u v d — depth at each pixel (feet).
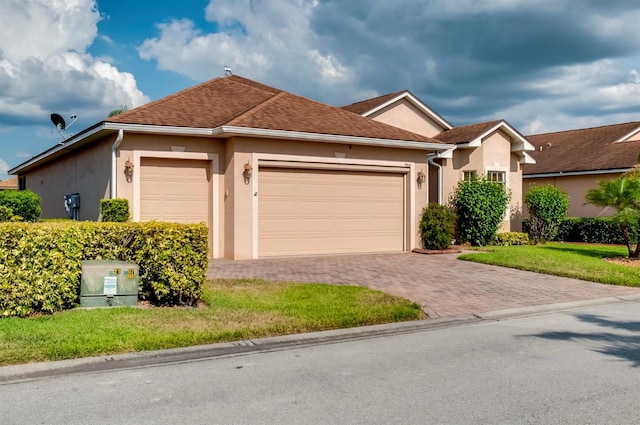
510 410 14.39
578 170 77.15
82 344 19.47
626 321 26.30
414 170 54.80
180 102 49.80
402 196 54.70
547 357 19.76
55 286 24.29
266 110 49.49
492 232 59.67
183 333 21.39
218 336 21.39
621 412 14.25
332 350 20.81
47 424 13.37
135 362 18.92
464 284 35.27
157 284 26.55
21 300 23.44
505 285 35.24
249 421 13.62
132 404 14.80
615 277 37.83
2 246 23.15
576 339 22.59
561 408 14.53
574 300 31.35
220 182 47.26
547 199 66.64
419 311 26.81
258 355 20.06
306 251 49.21
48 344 19.36
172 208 45.96
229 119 47.47
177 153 45.37
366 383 16.69
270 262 44.57
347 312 25.76
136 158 43.88
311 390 16.02
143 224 27.61
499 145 64.80
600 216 75.46
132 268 26.27
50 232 24.23
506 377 17.31
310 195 49.47
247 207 46.03
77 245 25.31
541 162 87.86
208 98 52.54
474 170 63.31
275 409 14.46
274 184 47.73
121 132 42.14
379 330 24.06
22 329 21.21
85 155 53.36
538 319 26.86
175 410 14.37
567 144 91.45
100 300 25.72
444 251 52.80
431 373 17.75
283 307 26.66
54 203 69.21
